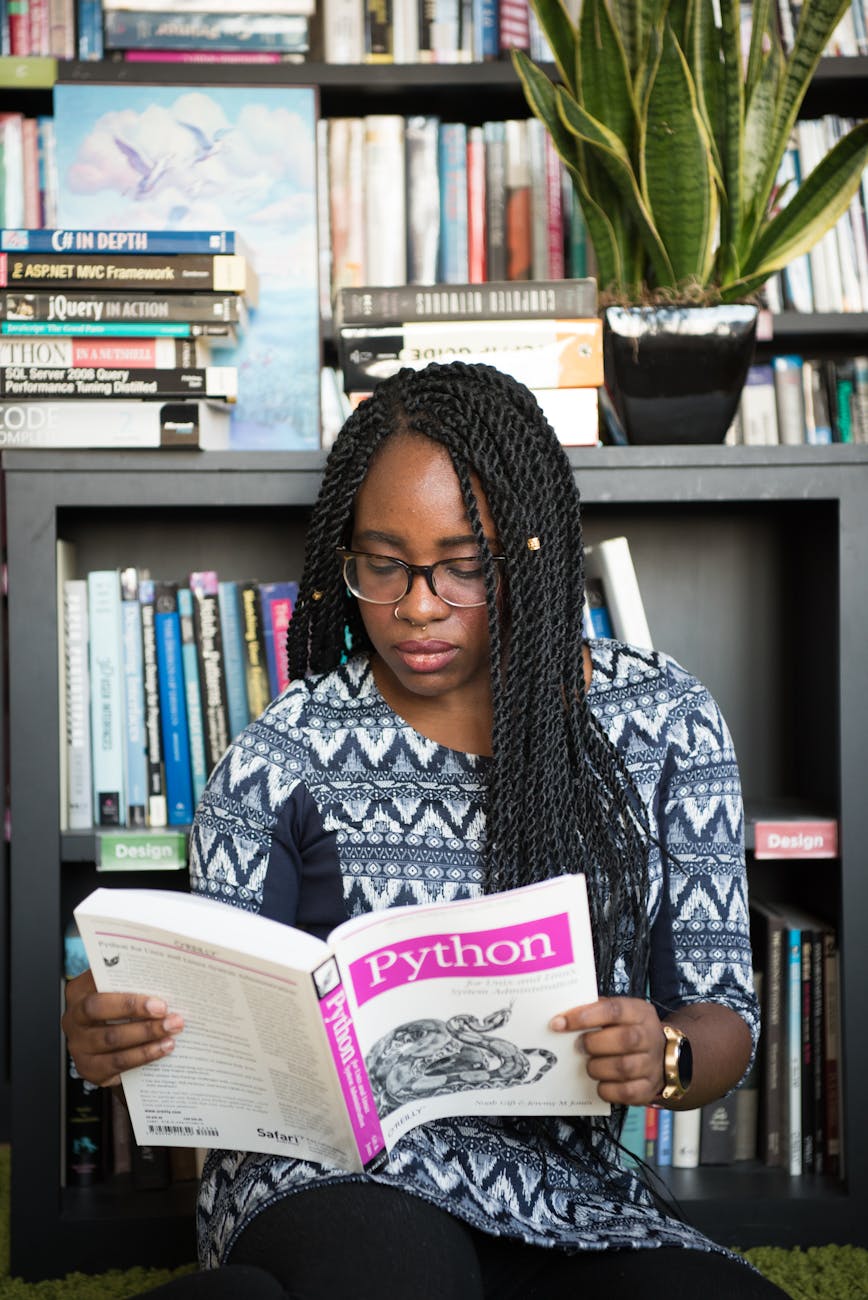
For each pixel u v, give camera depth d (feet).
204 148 5.06
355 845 3.22
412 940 2.68
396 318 4.46
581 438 4.46
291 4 5.57
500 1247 2.89
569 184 6.02
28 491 4.32
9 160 5.86
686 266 4.74
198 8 5.54
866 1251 4.42
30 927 4.30
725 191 4.69
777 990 4.77
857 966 4.50
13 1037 4.30
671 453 4.40
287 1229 2.60
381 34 5.92
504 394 3.24
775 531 5.51
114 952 2.77
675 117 4.54
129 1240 4.38
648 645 4.62
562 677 3.29
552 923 2.66
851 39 6.01
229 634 4.66
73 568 4.98
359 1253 2.48
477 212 6.01
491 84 5.79
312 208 5.08
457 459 3.05
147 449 4.33
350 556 3.17
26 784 4.30
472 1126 3.01
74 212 5.03
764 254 4.79
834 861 4.76
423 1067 2.80
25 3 5.81
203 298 4.33
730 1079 3.14
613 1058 2.75
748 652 5.53
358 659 3.47
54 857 4.30
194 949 2.64
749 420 6.18
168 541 5.38
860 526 4.45
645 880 3.23
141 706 4.64
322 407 5.89
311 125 5.11
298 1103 2.76
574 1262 2.80
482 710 3.25
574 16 6.04
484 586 3.06
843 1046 4.51
